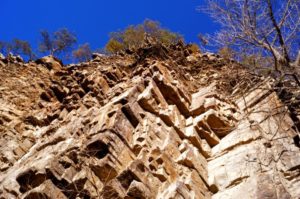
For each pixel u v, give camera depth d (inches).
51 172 368.2
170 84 516.4
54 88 652.7
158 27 1003.9
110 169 370.0
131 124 434.9
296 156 393.7
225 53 336.5
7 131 534.9
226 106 504.7
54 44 1168.2
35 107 634.8
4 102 622.2
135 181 351.3
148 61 650.8
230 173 401.4
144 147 403.2
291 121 432.8
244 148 423.5
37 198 350.6
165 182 375.2
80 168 381.1
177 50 738.8
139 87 490.0
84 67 738.8
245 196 362.6
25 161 459.2
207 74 630.5
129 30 1038.4
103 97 561.9
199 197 374.3
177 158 414.6
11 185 403.5
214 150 450.0
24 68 772.0
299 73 294.8
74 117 519.5
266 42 312.2
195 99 531.5
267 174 374.3
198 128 466.9
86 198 357.7
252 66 326.0
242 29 318.3
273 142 413.4
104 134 396.8
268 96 418.9
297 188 358.6
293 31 309.0
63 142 447.2
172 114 474.3
